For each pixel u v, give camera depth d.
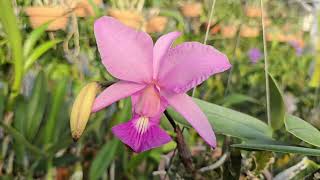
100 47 0.20
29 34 0.37
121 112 0.33
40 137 0.36
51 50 0.42
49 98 0.40
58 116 0.37
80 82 0.41
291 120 0.24
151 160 0.37
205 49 0.20
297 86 0.66
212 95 0.48
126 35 0.20
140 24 0.45
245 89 0.64
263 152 0.27
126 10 0.45
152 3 0.47
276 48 0.76
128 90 0.20
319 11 0.60
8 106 0.35
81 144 0.37
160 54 0.21
